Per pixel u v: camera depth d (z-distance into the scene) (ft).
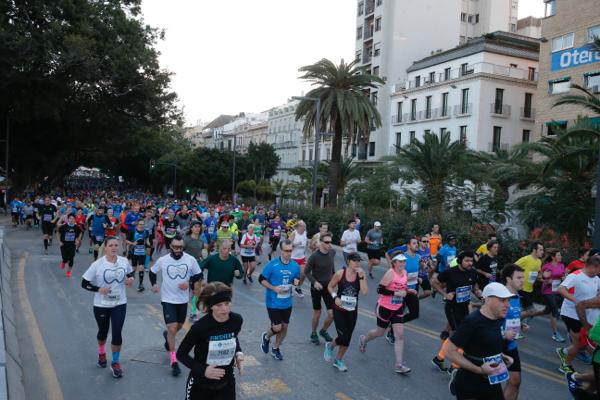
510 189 97.14
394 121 171.12
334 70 102.47
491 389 14.57
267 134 299.79
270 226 62.95
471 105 138.72
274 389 21.29
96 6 109.50
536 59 144.66
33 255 58.90
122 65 109.70
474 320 14.71
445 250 38.93
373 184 93.30
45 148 145.07
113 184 405.39
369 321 34.37
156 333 28.84
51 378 21.61
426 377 23.38
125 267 22.47
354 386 21.95
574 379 19.45
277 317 24.52
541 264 32.45
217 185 235.20
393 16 181.16
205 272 49.21
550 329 35.06
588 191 59.31
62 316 31.94
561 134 59.36
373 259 54.75
